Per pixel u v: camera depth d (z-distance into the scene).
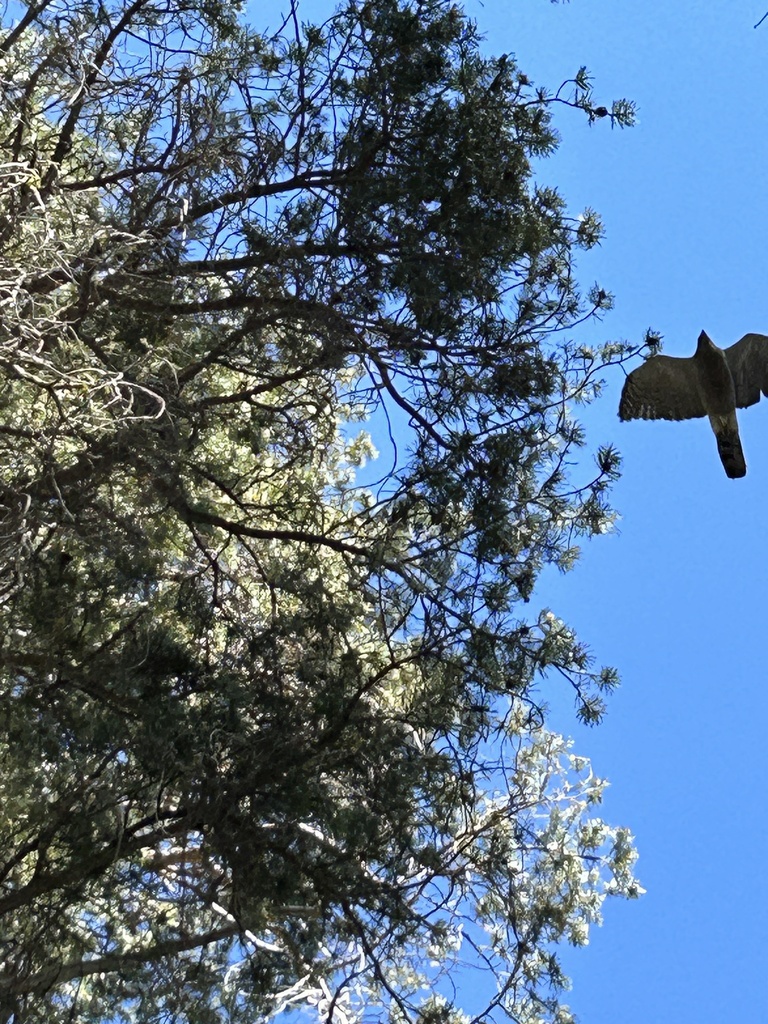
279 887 7.40
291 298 8.29
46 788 7.70
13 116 8.27
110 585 7.89
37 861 7.76
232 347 8.45
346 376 9.41
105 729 7.54
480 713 8.13
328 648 8.35
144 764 7.52
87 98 8.38
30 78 8.22
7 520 6.95
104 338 7.77
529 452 8.50
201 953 7.90
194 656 8.20
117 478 7.98
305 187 8.73
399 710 8.54
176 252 7.89
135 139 8.92
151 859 8.33
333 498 9.84
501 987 8.04
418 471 8.33
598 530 8.55
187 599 8.63
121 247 7.13
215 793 7.53
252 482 9.04
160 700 7.63
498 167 8.52
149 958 7.64
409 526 8.53
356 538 8.93
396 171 8.60
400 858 7.68
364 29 8.69
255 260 8.26
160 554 8.95
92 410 6.76
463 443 8.27
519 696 8.22
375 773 7.87
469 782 8.05
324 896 7.61
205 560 9.42
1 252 7.09
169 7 9.00
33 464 7.44
